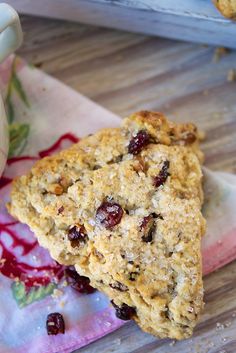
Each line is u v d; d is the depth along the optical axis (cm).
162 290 32
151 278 33
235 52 39
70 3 37
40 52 40
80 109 38
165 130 36
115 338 35
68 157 35
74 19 39
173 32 39
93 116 38
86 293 35
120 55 39
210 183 36
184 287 32
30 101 38
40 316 35
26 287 36
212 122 38
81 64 39
